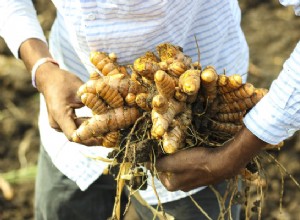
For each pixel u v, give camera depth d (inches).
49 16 90.9
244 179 42.3
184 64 37.4
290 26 90.3
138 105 37.4
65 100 40.6
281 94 33.7
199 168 37.4
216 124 38.9
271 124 34.5
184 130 37.4
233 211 48.9
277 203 70.9
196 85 35.5
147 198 48.2
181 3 38.2
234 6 44.3
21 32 44.1
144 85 38.1
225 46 44.3
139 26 38.3
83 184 48.1
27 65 44.0
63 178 50.5
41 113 49.9
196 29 42.0
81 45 40.6
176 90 36.4
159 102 34.9
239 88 37.0
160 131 35.5
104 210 52.7
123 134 39.0
